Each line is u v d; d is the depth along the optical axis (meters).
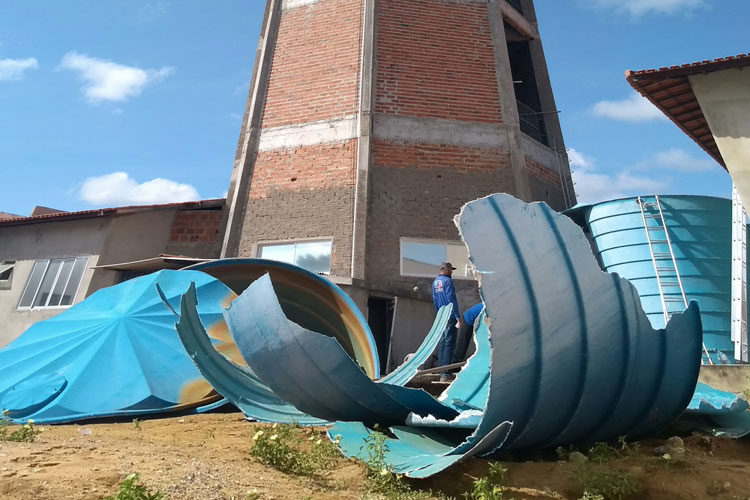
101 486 2.63
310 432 5.35
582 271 3.77
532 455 4.27
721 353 9.21
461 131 13.50
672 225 10.16
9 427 5.12
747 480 3.50
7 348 7.54
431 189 12.86
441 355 8.84
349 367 4.52
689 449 4.30
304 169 13.31
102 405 6.07
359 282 11.55
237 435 4.95
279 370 4.64
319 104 13.95
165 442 4.41
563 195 14.21
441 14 14.80
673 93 9.58
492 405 3.59
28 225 14.72
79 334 7.25
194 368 6.86
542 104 15.57
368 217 12.40
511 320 3.56
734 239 8.70
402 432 4.69
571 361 3.71
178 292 7.94
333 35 14.69
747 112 8.58
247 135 14.09
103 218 13.79
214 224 13.82
